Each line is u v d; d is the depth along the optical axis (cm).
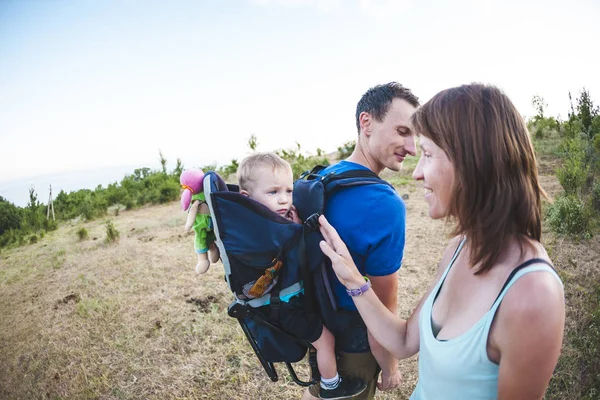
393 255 149
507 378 84
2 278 705
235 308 150
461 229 94
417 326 124
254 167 153
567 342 293
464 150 89
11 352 414
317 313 153
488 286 91
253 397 297
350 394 163
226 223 139
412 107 155
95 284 580
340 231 149
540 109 1188
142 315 450
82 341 411
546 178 730
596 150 670
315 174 180
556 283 79
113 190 1675
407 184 916
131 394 317
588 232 471
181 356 360
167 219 1052
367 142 165
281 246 138
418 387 116
